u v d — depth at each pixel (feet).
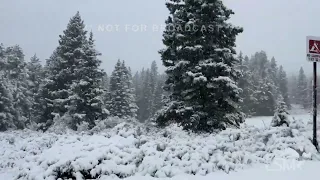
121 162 23.34
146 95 279.08
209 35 50.70
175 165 24.02
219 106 50.52
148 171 22.75
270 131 32.37
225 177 22.04
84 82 85.81
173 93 54.03
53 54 154.81
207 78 48.60
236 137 31.81
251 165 25.77
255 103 224.74
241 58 238.68
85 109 87.51
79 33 107.45
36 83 175.22
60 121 84.48
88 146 25.09
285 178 21.50
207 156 25.23
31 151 32.76
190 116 48.52
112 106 165.89
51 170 21.59
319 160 27.22
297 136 30.86
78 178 20.95
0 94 126.82
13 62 158.51
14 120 133.80
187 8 51.88
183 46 50.93
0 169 28.30
